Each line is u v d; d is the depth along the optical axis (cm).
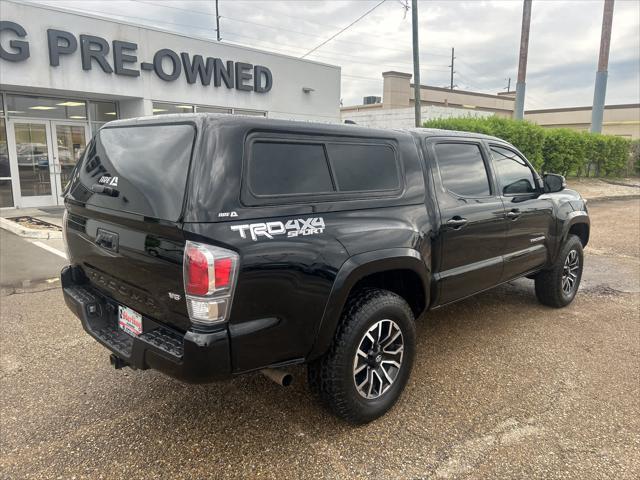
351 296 294
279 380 258
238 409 316
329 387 279
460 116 2033
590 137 2155
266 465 262
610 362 388
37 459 265
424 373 367
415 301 345
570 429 296
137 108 1279
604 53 2453
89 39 1132
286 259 247
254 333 240
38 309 495
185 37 1316
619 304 538
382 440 284
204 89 1382
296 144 268
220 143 236
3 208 1188
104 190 275
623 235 988
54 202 1268
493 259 406
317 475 254
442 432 292
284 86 1603
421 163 346
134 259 257
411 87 3475
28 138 1205
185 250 224
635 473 257
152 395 332
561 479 252
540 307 525
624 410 317
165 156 248
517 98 2288
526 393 338
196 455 269
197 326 229
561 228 491
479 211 382
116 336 290
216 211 227
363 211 292
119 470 257
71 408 315
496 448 277
